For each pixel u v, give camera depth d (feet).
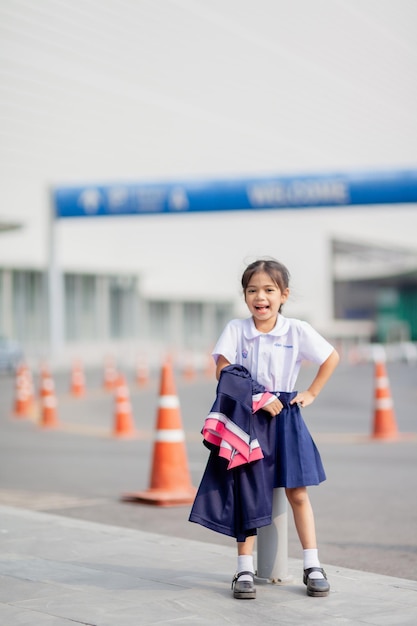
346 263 401.08
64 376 156.04
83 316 214.07
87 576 25.59
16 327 199.72
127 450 60.18
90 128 241.55
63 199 192.34
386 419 64.54
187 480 41.04
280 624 20.98
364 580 25.34
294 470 23.32
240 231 299.58
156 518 36.86
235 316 276.21
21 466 52.70
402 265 363.76
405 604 22.71
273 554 24.58
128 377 153.48
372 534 33.83
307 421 79.61
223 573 25.96
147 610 22.15
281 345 23.91
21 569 26.40
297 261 326.44
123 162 250.98
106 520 36.42
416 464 51.67
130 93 253.03
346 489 43.80
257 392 23.43
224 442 22.76
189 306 256.73
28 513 36.09
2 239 208.95
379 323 392.88
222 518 23.09
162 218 264.93
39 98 229.25
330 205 183.11
